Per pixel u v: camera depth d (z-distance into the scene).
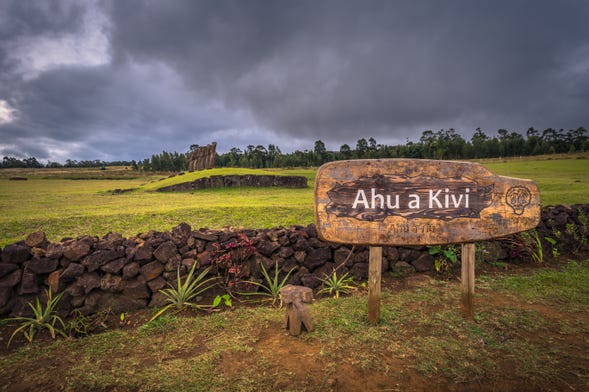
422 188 2.88
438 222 2.90
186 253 3.81
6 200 16.23
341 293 3.92
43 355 2.63
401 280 4.25
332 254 4.35
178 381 2.23
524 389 2.14
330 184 2.77
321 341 2.67
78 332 3.04
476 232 2.97
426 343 2.62
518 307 3.30
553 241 5.16
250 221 8.82
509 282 4.02
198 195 20.08
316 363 2.38
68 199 16.88
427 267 4.57
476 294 3.67
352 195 2.80
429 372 2.28
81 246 3.49
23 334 3.01
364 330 2.83
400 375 2.25
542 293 3.68
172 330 2.97
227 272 3.89
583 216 5.47
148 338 2.84
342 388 2.13
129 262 3.56
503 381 2.20
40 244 3.54
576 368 2.32
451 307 3.33
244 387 2.16
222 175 25.89
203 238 3.94
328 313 3.20
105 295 3.46
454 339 2.70
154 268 3.62
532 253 4.92
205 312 3.41
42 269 3.36
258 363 2.40
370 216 2.81
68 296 3.36
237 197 17.78
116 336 2.90
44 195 19.84
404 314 3.15
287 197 17.23
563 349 2.54
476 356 2.45
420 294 3.68
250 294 3.81
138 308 3.52
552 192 13.16
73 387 2.21
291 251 4.13
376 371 2.29
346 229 2.79
